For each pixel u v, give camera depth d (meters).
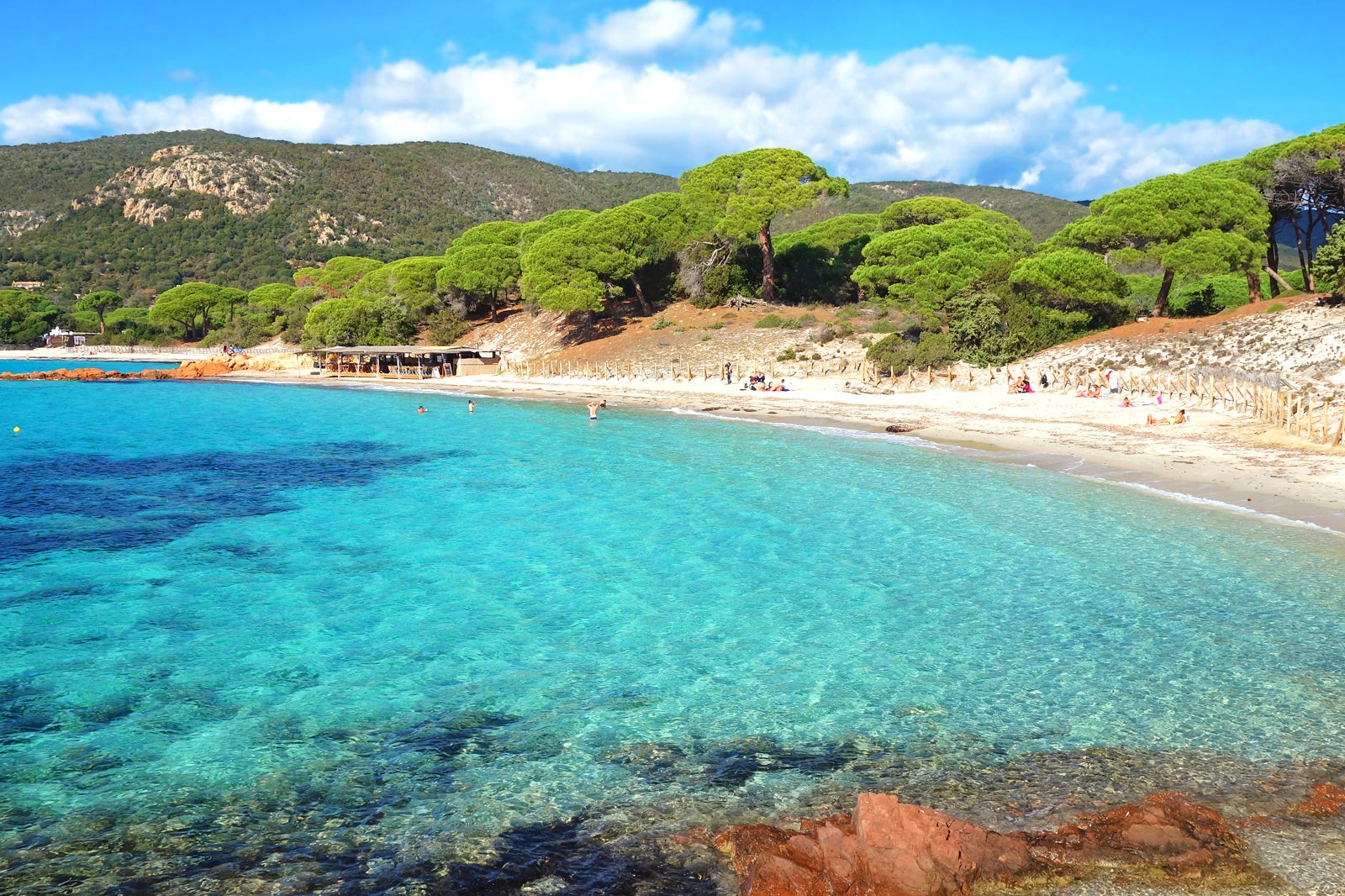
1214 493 28.95
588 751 13.12
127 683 15.76
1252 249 56.34
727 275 96.44
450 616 19.25
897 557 23.31
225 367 111.00
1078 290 60.53
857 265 98.62
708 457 39.59
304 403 71.56
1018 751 12.88
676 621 18.80
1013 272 63.78
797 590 20.77
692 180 98.62
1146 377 51.47
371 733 13.83
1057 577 21.30
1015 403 51.22
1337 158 54.62
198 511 29.80
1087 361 56.41
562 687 15.51
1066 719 13.86
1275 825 10.62
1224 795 11.38
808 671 16.05
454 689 15.45
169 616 19.31
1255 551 22.70
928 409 52.66
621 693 15.23
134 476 36.66
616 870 10.12
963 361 62.50
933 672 15.85
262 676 16.09
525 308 111.56
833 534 25.81
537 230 108.38
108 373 105.12
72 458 41.44
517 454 41.97
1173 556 22.61
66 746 13.44
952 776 12.16
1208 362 50.50
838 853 9.55
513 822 11.24
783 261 103.44
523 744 13.42
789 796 11.74
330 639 17.95
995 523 26.61
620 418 56.72
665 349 85.88
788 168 94.00
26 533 26.73
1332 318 48.53
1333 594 19.36
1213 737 13.08
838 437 44.94
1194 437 38.09
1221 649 16.55
